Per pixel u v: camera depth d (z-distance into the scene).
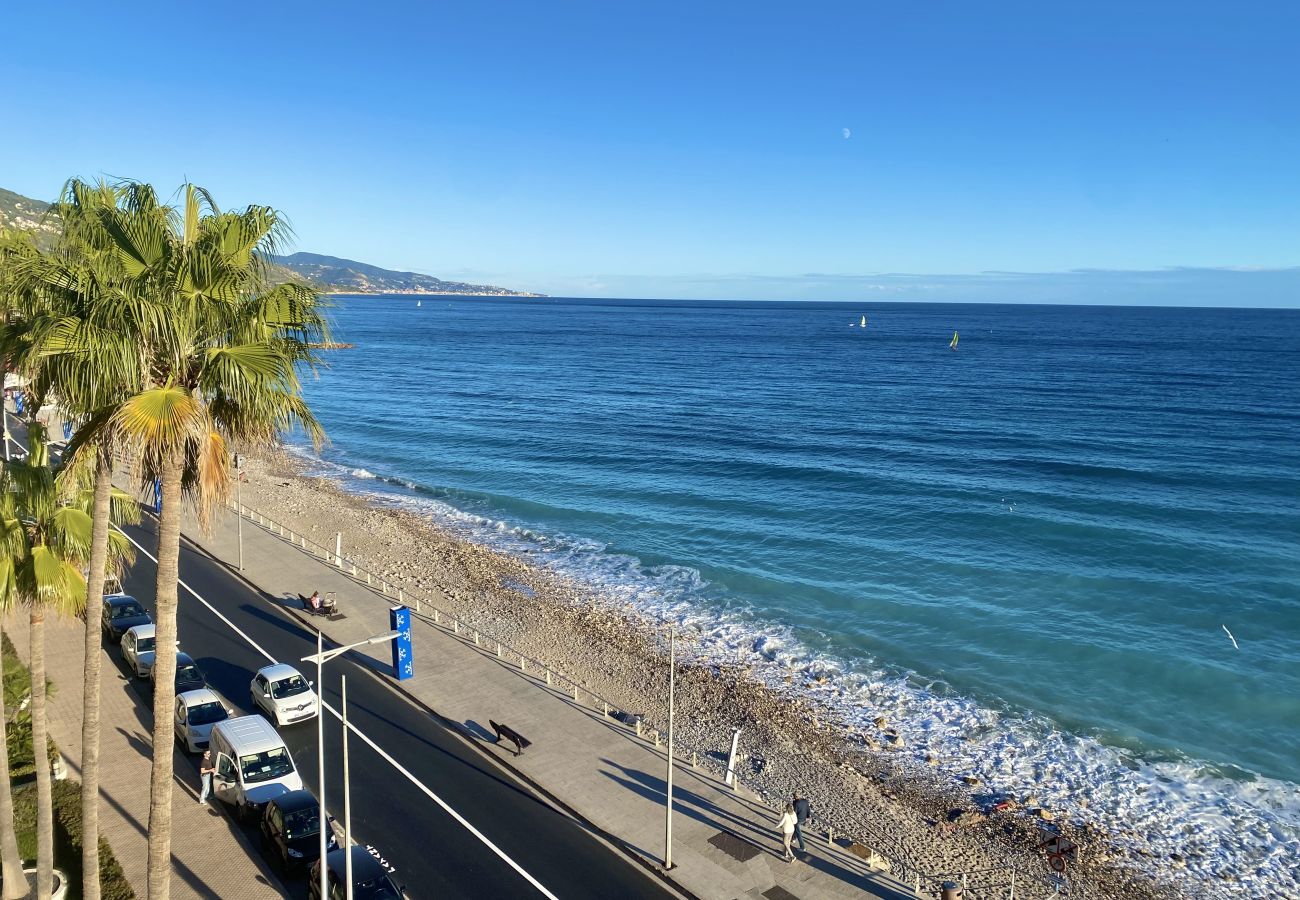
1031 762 31.86
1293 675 39.12
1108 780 30.75
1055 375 153.25
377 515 63.34
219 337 12.71
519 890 20.89
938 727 34.28
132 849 21.55
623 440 93.25
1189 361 178.62
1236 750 33.03
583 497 69.94
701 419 107.06
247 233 12.52
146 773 25.16
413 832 23.11
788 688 37.22
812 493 70.69
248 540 50.16
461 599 46.03
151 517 53.25
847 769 30.52
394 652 32.62
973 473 77.06
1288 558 54.25
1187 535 58.72
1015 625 44.59
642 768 27.20
